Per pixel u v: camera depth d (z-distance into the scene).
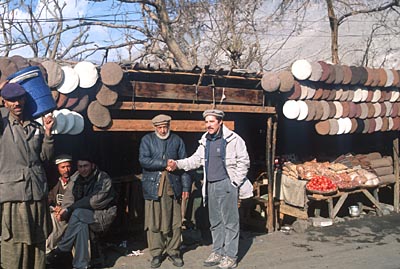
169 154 5.38
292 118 6.80
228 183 5.36
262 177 8.27
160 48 15.98
